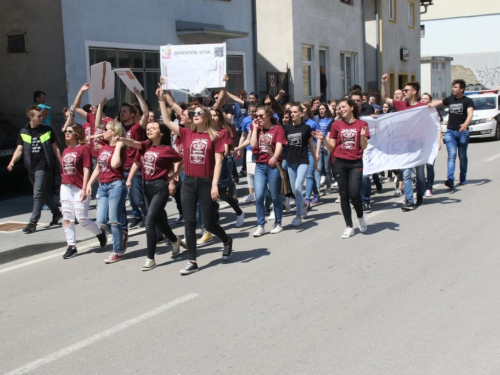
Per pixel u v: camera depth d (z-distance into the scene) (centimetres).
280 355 440
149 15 1527
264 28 2161
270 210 1012
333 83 2448
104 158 739
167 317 533
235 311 538
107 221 767
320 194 1201
